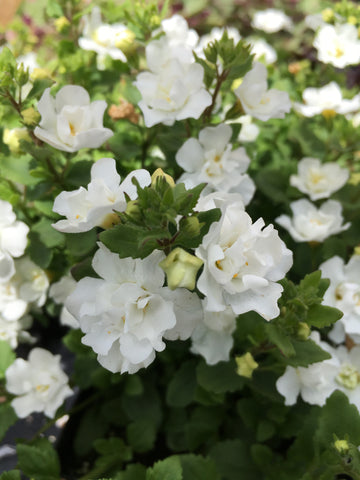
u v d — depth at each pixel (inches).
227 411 6.4
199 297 4.0
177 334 3.9
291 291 4.2
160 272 3.6
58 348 7.0
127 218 3.6
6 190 5.7
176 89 4.9
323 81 8.3
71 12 7.2
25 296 6.3
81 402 6.7
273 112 5.5
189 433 6.1
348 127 6.9
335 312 4.2
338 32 7.1
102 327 3.7
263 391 5.5
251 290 3.7
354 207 6.7
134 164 6.2
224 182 5.6
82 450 6.4
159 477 4.6
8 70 4.8
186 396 6.1
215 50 5.0
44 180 5.5
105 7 7.9
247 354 4.9
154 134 6.2
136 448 6.1
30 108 4.9
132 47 6.0
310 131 7.1
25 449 5.1
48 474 5.1
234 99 7.6
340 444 4.2
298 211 6.2
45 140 4.7
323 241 6.3
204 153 5.5
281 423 5.9
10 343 6.4
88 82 6.7
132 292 3.6
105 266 3.8
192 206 3.5
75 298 3.8
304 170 6.7
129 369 3.7
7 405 5.8
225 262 3.6
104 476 5.9
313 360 4.4
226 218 3.6
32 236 5.7
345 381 5.6
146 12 6.5
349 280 5.5
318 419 4.9
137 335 3.6
